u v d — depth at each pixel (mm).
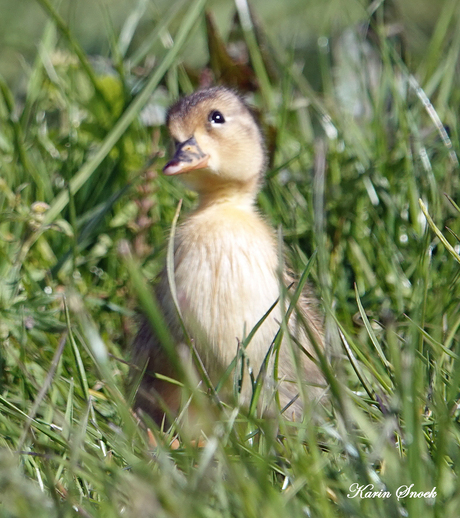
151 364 8086
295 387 7805
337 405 6082
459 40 12258
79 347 8492
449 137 11336
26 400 7574
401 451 6070
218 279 7809
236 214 8328
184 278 7922
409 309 8883
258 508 5133
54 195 11031
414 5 16328
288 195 10656
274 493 5207
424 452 5852
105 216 10812
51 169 11422
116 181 11281
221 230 8039
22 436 5988
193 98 9023
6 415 7137
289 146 12266
